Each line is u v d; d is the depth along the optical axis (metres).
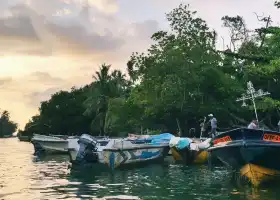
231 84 36.34
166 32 38.81
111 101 50.31
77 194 13.60
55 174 19.80
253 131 14.98
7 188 15.03
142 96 40.09
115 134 54.25
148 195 13.28
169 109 37.78
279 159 14.98
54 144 35.34
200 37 38.66
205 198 12.66
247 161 14.94
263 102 32.84
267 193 13.52
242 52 39.94
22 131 116.62
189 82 36.66
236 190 14.18
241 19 42.97
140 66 39.28
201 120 37.47
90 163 21.16
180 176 18.34
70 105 80.31
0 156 34.41
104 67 64.75
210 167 21.34
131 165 21.86
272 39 32.72
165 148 24.47
